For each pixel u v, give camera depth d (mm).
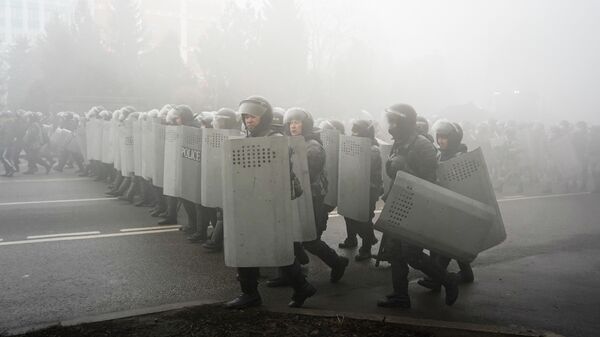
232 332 4035
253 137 4332
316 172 5695
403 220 4625
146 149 9234
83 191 12438
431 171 4879
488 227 4664
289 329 4109
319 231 5734
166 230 8336
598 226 9391
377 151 6758
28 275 5980
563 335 4473
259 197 4316
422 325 4305
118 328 4133
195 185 7289
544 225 9445
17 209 10062
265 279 5980
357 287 5723
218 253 7004
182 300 5207
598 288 5809
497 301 5328
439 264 5203
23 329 4332
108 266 6359
